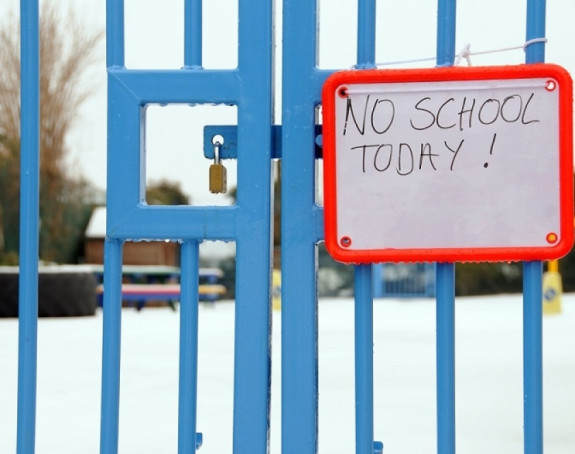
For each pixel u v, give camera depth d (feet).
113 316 4.45
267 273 4.38
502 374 13.76
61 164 44.14
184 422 4.41
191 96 4.42
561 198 4.15
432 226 4.20
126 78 4.43
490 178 4.18
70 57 43.91
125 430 9.21
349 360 15.74
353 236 4.23
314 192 4.38
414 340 19.65
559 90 4.15
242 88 4.40
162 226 4.41
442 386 4.25
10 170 43.52
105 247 4.47
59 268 31.19
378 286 40.06
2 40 43.34
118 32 4.48
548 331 22.61
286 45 4.40
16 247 43.83
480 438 8.72
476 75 4.17
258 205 4.38
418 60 4.37
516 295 45.27
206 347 18.47
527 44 4.26
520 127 4.17
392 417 9.96
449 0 4.30
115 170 4.43
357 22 4.36
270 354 4.47
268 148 4.40
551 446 8.23
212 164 4.43
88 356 17.01
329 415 10.13
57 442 8.61
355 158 4.23
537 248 4.16
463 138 4.19
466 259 4.18
